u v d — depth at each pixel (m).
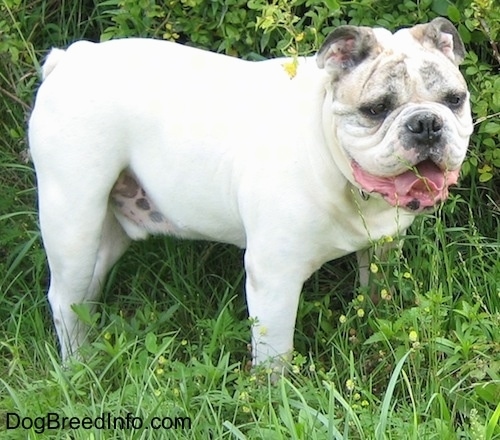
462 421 1.87
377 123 1.80
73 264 2.06
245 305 2.19
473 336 1.93
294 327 2.04
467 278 2.08
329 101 1.85
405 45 1.82
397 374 1.79
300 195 1.89
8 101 2.43
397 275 1.97
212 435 1.85
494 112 2.14
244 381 1.92
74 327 2.11
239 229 2.01
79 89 2.00
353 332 2.04
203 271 2.23
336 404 1.88
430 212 1.86
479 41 2.16
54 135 2.01
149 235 2.16
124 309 2.23
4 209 2.34
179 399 1.88
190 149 1.97
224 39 2.22
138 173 2.03
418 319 1.94
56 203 2.03
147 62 2.01
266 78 1.97
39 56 2.42
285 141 1.90
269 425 1.79
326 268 2.22
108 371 2.00
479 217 2.22
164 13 2.25
